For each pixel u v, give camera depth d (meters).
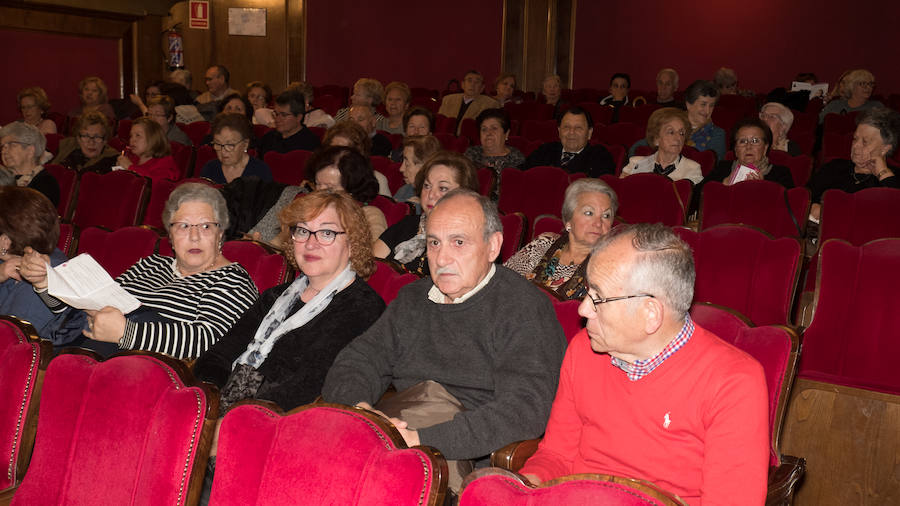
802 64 13.95
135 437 1.72
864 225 4.49
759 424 1.69
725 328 2.34
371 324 2.69
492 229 2.42
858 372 3.22
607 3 15.25
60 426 1.83
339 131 5.32
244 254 3.53
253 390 2.62
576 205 3.30
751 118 5.39
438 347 2.46
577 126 6.43
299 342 2.67
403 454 1.40
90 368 1.84
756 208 4.80
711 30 14.54
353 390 2.40
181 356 2.79
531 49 15.48
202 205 3.07
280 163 6.78
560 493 1.25
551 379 2.28
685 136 5.88
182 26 15.12
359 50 15.80
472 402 2.37
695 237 3.76
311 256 2.68
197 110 10.51
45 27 12.95
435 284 2.44
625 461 1.86
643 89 15.13
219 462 1.57
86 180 5.76
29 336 2.07
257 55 15.49
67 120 10.48
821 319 3.31
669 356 1.79
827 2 13.69
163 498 1.64
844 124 9.23
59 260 3.11
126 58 14.10
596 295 1.78
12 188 3.04
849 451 2.95
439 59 15.80
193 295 2.96
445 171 3.81
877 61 13.43
